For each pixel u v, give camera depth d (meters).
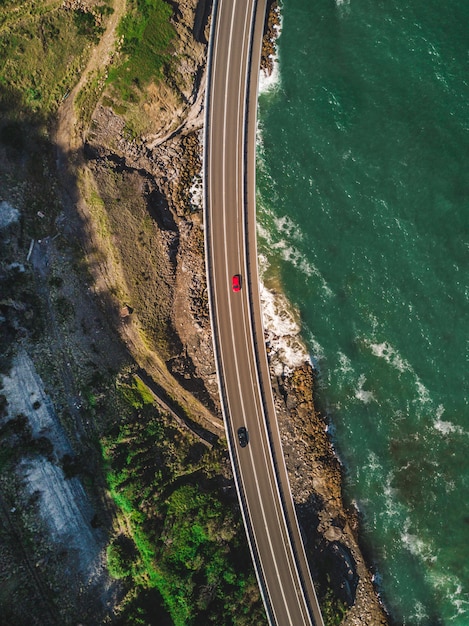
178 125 54.97
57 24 49.59
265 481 52.97
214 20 54.06
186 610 48.62
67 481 49.25
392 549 56.28
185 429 53.94
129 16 50.06
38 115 50.78
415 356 57.19
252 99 54.53
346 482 56.53
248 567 52.38
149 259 54.16
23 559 45.50
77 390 51.16
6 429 46.94
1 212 49.66
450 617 55.69
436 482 56.72
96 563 48.78
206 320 55.62
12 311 49.22
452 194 57.22
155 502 50.75
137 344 53.75
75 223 52.22
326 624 51.75
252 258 54.06
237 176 54.22
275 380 55.94
